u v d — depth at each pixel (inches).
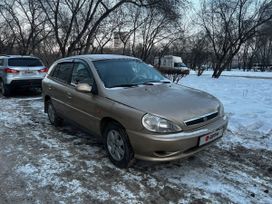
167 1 674.8
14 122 271.7
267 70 2325.3
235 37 1025.5
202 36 1321.4
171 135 143.9
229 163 177.2
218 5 1041.5
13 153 191.6
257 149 201.6
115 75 192.1
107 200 136.0
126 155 160.1
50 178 156.5
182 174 161.0
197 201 135.3
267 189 147.7
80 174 161.0
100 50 1079.0
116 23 1008.9
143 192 142.6
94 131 186.1
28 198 137.3
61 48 749.3
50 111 257.0
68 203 133.6
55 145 206.2
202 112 157.5
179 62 1531.7
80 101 193.6
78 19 837.2
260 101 392.5
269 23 971.3
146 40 1240.8
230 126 255.6
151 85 188.1
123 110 156.7
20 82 425.7
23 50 1082.7
